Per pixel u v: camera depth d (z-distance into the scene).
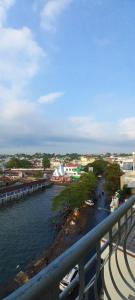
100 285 2.90
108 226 2.73
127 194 54.25
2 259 36.16
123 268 3.43
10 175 157.50
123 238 3.39
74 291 2.28
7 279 29.52
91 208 66.94
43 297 1.75
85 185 70.56
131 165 105.56
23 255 37.59
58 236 44.66
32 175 164.12
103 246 2.81
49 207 73.56
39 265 32.41
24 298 1.54
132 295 3.34
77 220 55.53
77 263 2.16
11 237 46.12
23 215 63.97
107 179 79.56
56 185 127.94
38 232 49.22
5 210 70.81
